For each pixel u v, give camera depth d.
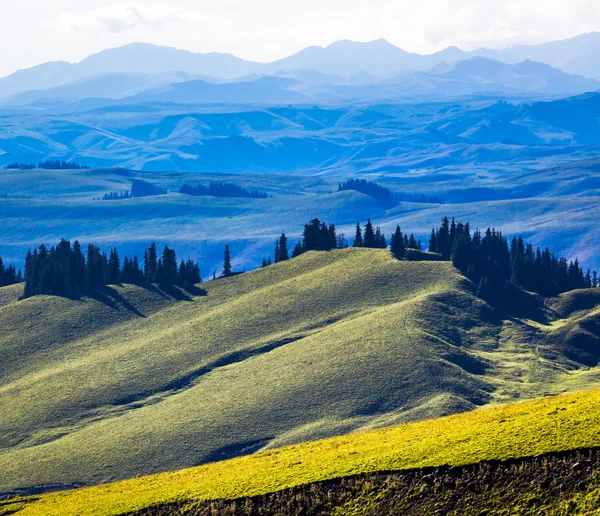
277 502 138.38
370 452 150.88
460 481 129.38
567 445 127.69
